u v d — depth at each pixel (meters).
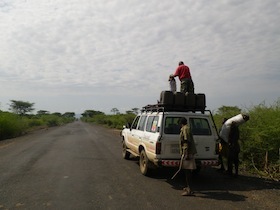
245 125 10.30
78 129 41.59
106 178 8.65
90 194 6.91
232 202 6.37
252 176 9.05
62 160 11.88
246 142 10.03
